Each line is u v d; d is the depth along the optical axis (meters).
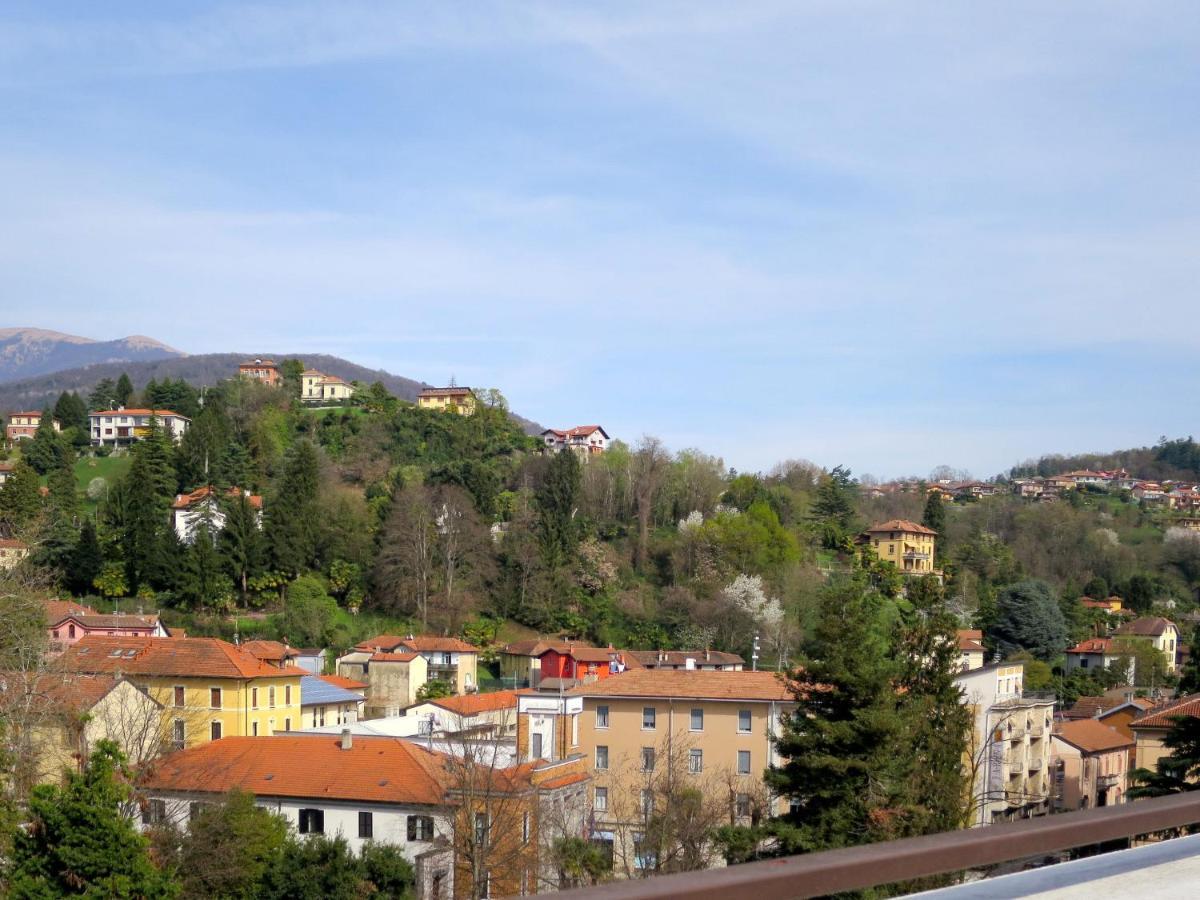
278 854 30.38
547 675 74.38
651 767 42.62
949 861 3.69
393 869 29.94
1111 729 53.91
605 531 100.38
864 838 25.03
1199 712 37.88
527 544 88.00
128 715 38.88
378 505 92.12
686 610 84.12
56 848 22.41
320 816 35.38
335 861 29.55
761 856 26.33
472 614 84.38
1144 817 4.41
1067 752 50.12
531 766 38.59
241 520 82.25
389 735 45.44
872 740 25.80
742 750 46.38
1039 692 54.81
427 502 87.81
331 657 74.12
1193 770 28.03
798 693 27.84
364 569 85.44
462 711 52.75
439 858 31.62
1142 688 75.81
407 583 82.88
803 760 25.83
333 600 82.62
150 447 99.62
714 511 106.25
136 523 81.06
